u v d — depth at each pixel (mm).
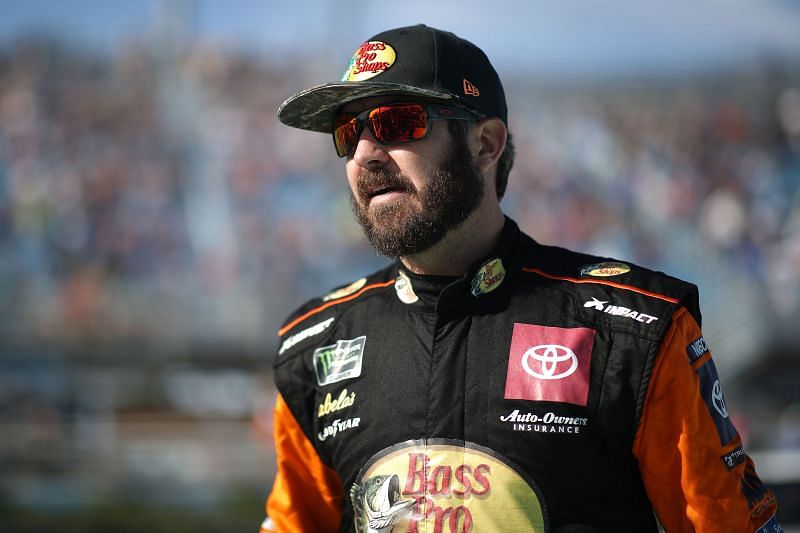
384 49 7578
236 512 41938
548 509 6750
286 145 67188
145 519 40719
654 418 6777
